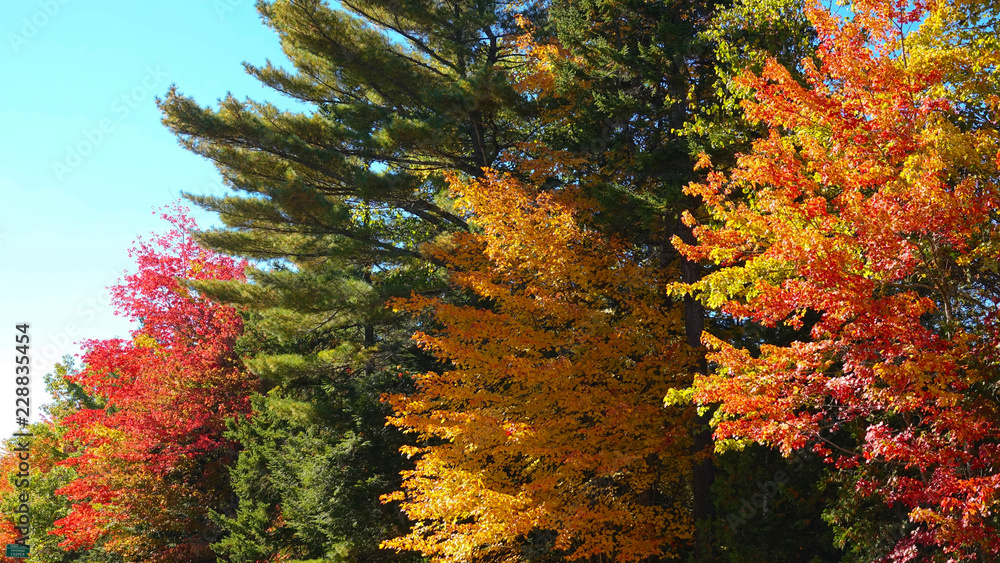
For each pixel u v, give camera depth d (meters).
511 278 15.58
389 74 20.89
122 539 30.05
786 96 9.05
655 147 16.27
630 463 13.31
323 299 20.52
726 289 9.70
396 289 20.95
